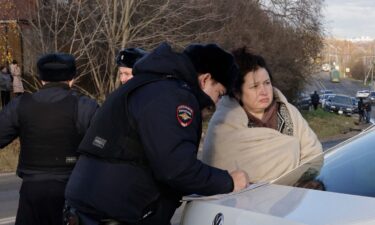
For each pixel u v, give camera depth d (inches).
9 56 758.5
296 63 1219.2
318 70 1379.2
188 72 105.4
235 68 113.0
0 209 345.7
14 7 737.0
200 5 836.6
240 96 136.6
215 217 98.3
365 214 81.7
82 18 756.0
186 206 109.1
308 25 1231.5
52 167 146.7
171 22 823.1
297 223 83.3
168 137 97.0
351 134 1110.4
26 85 794.8
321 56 1327.5
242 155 131.0
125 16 762.2
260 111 137.1
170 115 98.3
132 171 101.2
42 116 146.2
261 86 133.8
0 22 742.5
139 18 797.2
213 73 109.7
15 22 745.0
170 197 105.5
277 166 129.0
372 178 103.3
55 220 148.4
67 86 152.7
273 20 1136.2
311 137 138.8
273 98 140.5
